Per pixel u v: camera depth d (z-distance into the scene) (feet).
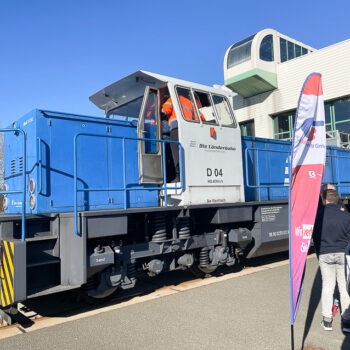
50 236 14.06
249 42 61.36
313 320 12.80
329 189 13.08
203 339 11.29
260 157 23.54
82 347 10.87
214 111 19.15
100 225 14.05
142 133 16.52
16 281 12.01
